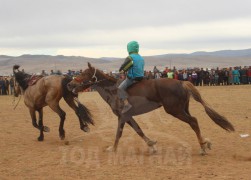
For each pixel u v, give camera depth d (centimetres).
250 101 2477
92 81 1120
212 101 2530
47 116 1978
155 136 1332
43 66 18325
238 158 995
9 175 869
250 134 1330
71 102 1260
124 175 851
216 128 1472
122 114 1062
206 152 1062
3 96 3606
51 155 1070
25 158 1035
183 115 1014
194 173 852
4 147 1195
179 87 1013
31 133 1466
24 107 2472
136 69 1045
